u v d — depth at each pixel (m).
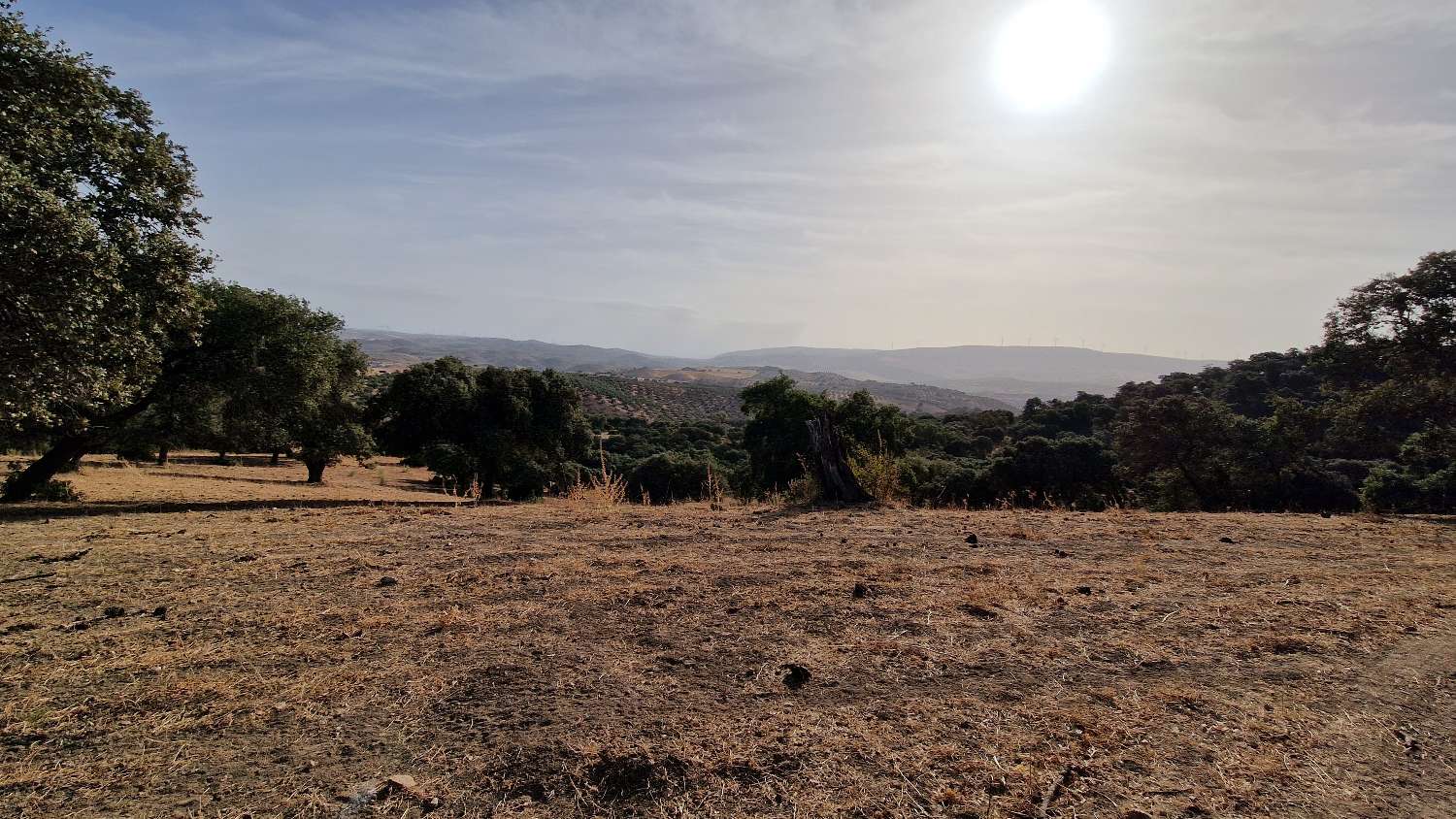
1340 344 14.02
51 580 4.77
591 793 2.24
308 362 15.74
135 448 19.08
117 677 3.10
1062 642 3.51
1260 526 7.09
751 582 4.65
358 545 6.00
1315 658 3.30
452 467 24.05
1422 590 4.43
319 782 2.29
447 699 2.89
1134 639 3.54
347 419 24.62
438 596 4.36
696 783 2.28
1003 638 3.59
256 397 15.44
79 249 8.27
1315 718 2.70
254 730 2.63
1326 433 16.34
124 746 2.51
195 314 12.03
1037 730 2.63
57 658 3.32
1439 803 2.14
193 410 15.41
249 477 30.17
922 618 3.89
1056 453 28.59
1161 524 7.22
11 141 8.84
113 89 11.18
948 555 5.55
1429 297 12.52
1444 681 3.02
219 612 4.04
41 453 22.03
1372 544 6.08
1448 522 7.74
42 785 2.26
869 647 3.45
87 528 7.29
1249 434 26.73
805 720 2.71
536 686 3.01
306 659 3.31
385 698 2.90
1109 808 2.14
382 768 2.38
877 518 7.63
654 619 3.89
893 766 2.38
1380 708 2.78
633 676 3.12
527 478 25.05
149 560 5.43
